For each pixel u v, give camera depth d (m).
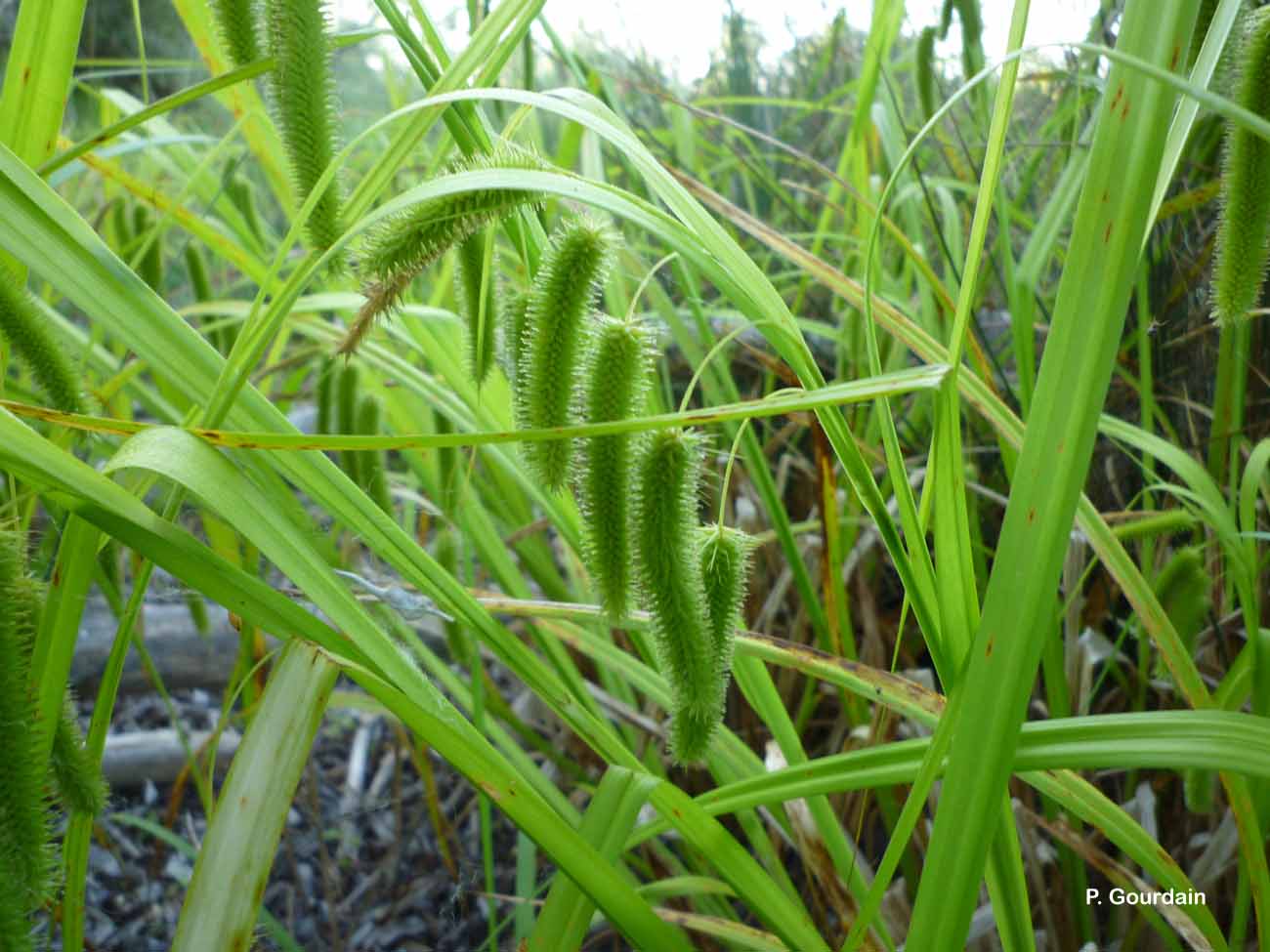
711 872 0.33
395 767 0.46
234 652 0.53
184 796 0.49
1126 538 0.31
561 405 0.16
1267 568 0.33
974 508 0.35
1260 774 0.14
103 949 0.39
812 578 0.41
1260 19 0.17
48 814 0.14
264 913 0.34
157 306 0.16
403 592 0.24
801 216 0.51
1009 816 0.19
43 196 0.15
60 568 0.17
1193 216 0.37
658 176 0.15
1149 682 0.33
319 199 0.16
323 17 0.16
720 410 0.13
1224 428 0.31
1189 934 0.21
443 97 0.15
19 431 0.13
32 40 0.18
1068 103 0.43
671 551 0.15
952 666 0.17
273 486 0.18
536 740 0.39
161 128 0.44
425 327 0.29
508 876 0.44
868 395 0.14
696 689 0.16
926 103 0.36
